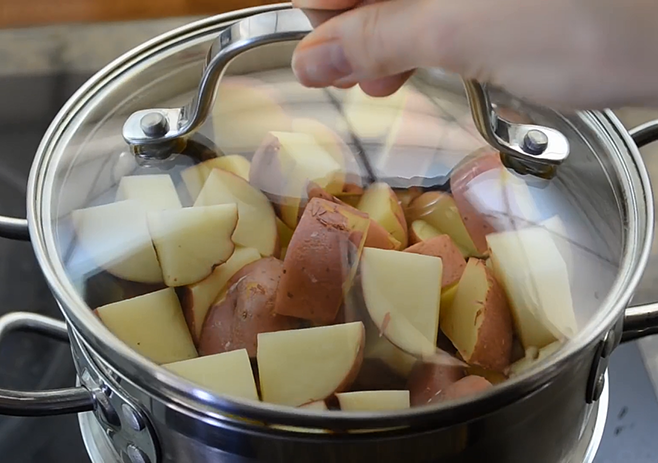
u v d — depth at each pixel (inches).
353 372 17.1
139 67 21.0
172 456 18.0
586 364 18.1
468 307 17.6
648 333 19.4
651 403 23.8
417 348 17.3
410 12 16.6
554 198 19.3
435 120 20.2
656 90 16.6
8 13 29.7
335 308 17.4
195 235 18.3
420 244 18.2
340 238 17.7
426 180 19.3
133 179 19.4
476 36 16.5
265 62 21.0
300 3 18.8
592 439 21.4
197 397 16.3
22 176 26.9
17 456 22.8
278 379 17.0
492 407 16.6
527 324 17.7
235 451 17.0
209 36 21.4
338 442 16.4
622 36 16.0
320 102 20.4
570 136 20.1
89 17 29.8
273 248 18.3
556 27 16.2
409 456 16.9
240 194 18.8
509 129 19.9
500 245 18.4
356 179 19.1
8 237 19.7
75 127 20.1
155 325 17.7
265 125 20.0
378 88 19.9
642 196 18.9
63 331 21.0
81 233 18.8
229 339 17.4
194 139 19.9
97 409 18.6
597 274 18.4
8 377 23.9
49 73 28.8
